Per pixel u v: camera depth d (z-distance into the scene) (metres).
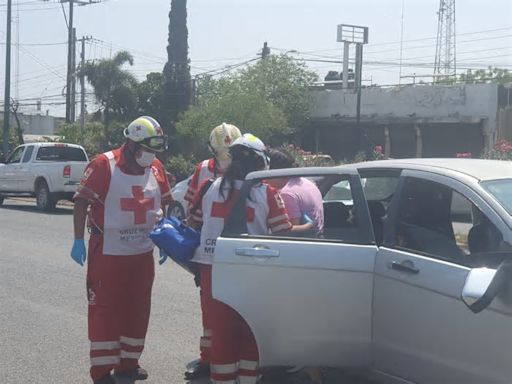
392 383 4.68
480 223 4.50
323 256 4.79
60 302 8.82
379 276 4.70
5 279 10.24
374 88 41.19
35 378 6.07
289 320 4.82
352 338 4.79
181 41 44.38
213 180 5.64
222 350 5.08
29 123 80.94
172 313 8.29
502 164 4.98
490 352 4.02
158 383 5.96
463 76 50.66
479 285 3.85
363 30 47.38
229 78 42.78
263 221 5.11
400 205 4.83
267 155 5.59
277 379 6.00
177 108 44.16
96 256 5.64
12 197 24.55
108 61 44.84
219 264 4.96
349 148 42.31
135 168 5.72
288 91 42.94
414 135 39.53
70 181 20.98
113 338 5.63
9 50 32.09
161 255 6.11
